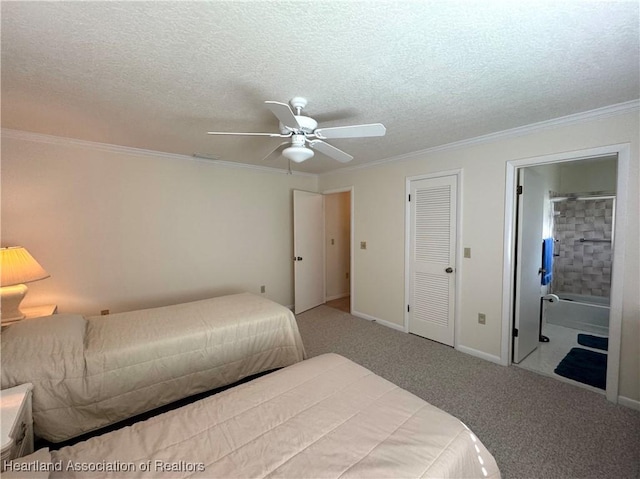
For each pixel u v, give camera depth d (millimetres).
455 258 3100
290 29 1251
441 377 2561
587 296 4398
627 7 1125
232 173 3947
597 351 3064
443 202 3180
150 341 1981
